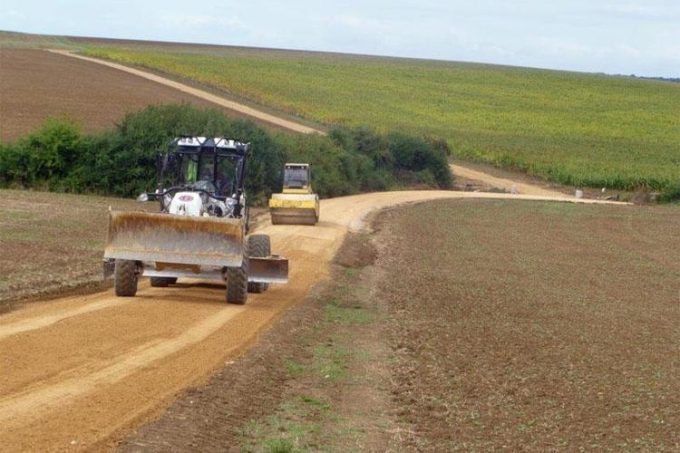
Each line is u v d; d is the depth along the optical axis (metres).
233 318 19.17
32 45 167.25
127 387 12.73
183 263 20.39
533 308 24.69
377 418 12.95
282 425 12.09
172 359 14.74
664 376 16.48
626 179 92.56
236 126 57.09
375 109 129.25
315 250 34.44
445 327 20.73
